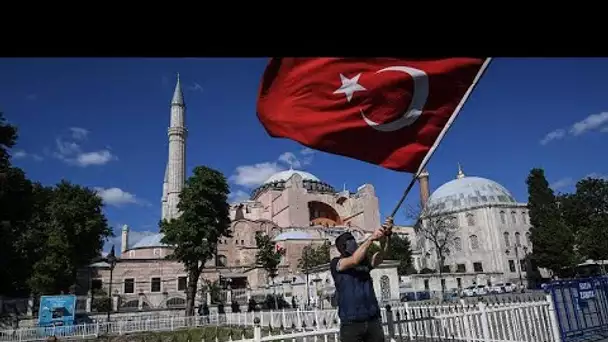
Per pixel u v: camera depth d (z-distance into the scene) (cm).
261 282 6344
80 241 5106
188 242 4444
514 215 8238
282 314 2352
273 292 5012
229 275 6538
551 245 6166
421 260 8112
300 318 2084
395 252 6794
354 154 537
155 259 6425
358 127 525
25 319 3666
